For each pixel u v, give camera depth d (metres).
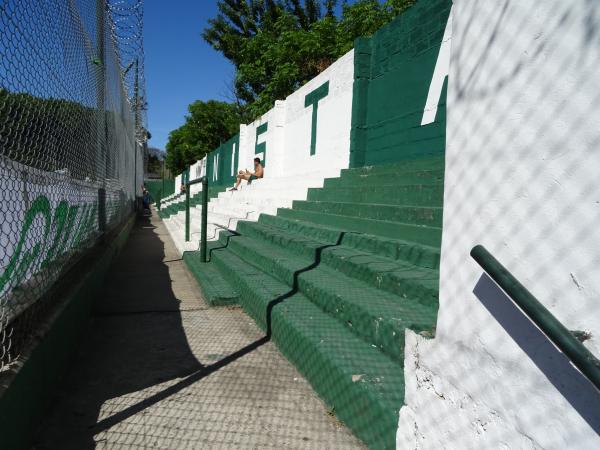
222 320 4.47
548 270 1.35
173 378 3.13
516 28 1.51
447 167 1.86
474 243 1.67
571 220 1.29
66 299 3.36
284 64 17.16
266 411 2.67
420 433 1.93
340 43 15.75
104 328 4.23
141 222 18.48
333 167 8.29
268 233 6.39
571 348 1.14
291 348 3.31
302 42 16.95
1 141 2.01
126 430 2.46
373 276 3.57
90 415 2.62
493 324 1.55
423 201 4.52
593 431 1.18
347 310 3.15
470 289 1.68
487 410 1.57
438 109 5.59
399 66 6.44
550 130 1.36
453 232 1.79
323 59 16.73
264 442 2.36
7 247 2.14
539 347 1.36
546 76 1.39
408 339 2.08
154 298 5.38
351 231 5.21
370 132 7.26
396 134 6.51
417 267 3.62
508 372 1.48
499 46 1.59
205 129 33.59
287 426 2.50
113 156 7.47
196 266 6.67
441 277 1.86
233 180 17.33
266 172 12.43
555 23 1.36
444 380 1.80
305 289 3.98
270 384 3.02
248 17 27.33
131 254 9.05
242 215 9.77
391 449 2.10
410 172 5.14
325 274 4.15
